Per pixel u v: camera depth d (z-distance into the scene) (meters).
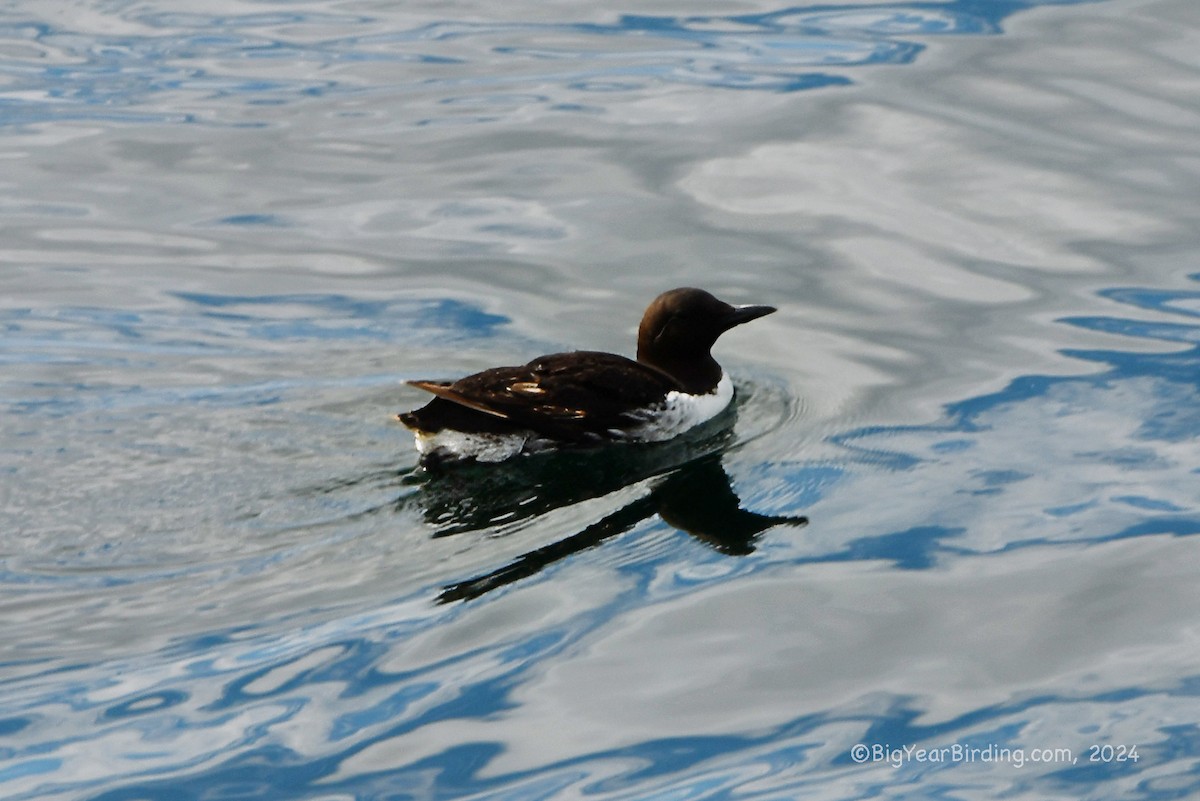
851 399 13.03
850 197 16.62
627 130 18.25
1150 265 15.07
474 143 18.08
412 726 8.78
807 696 9.04
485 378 12.15
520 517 11.13
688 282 15.01
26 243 15.89
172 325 14.27
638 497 11.49
